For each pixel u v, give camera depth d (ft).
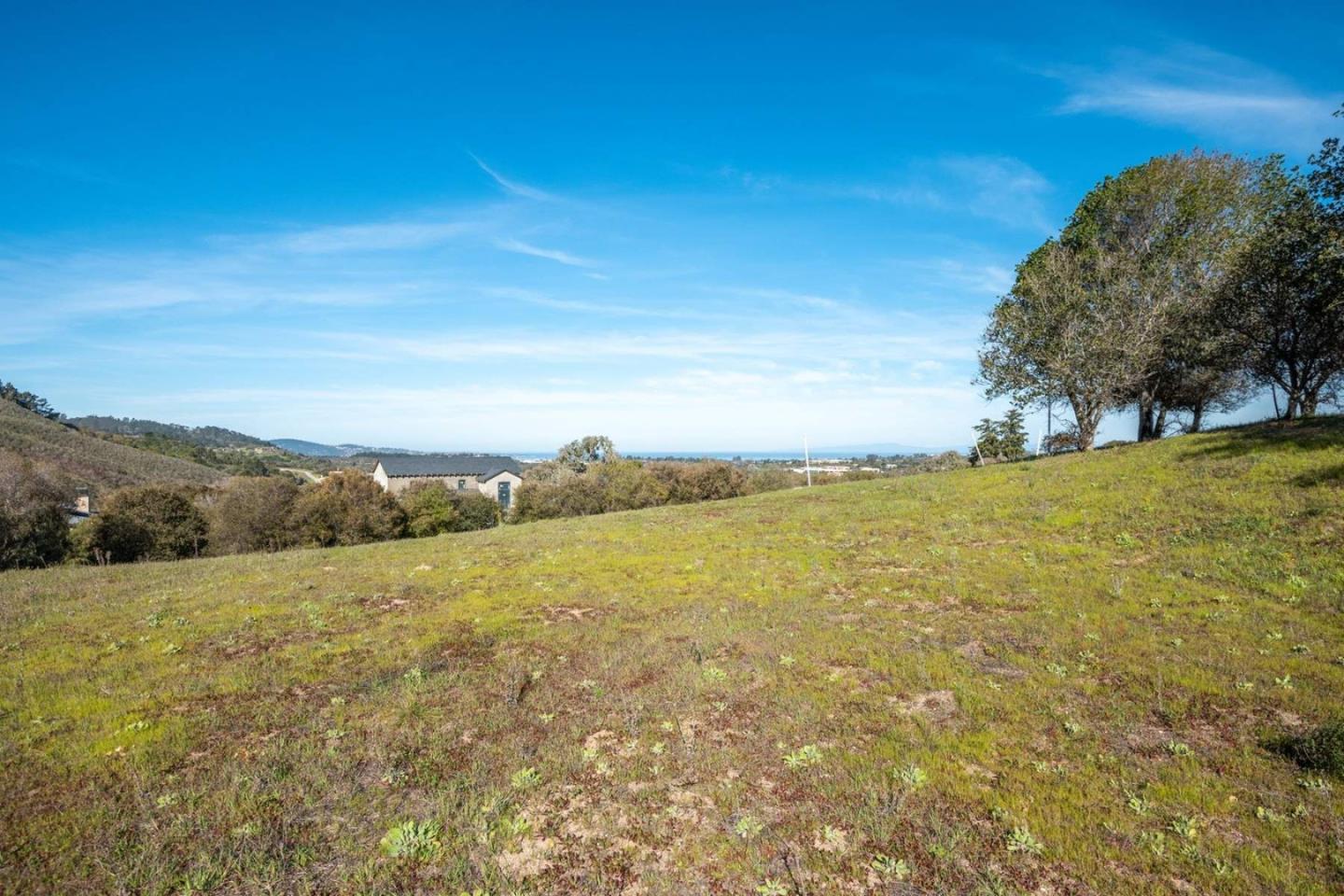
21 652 37.17
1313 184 76.28
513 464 321.32
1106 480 71.87
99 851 18.94
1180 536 50.83
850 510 81.30
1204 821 19.80
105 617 44.96
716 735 26.30
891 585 47.85
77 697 30.19
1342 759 21.70
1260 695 27.22
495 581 54.90
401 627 41.96
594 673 33.50
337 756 24.84
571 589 51.47
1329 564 40.78
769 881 18.01
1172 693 27.99
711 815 21.15
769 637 37.65
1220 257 95.14
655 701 29.63
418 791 22.62
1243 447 70.49
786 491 115.24
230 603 48.65
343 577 58.39
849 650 35.09
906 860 18.70
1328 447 62.54
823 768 23.54
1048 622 37.63
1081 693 28.71
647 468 233.14
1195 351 98.27
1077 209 113.50
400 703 29.63
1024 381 104.73
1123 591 41.70
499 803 21.70
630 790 22.65
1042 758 23.79
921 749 24.62
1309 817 19.77
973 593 44.14
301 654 36.47
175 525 148.66
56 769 23.54
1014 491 76.13
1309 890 16.84
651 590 50.65
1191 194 98.68
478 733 26.91
